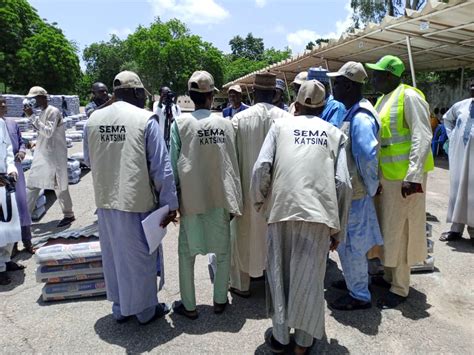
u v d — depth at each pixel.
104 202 2.88
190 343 2.91
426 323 3.16
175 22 53.81
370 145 2.97
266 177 2.66
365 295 3.32
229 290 3.74
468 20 6.68
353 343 2.91
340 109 3.52
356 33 8.52
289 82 17.39
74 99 24.28
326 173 2.55
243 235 3.44
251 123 3.34
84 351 2.82
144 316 3.10
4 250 3.87
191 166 3.04
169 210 2.91
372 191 3.06
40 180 5.38
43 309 3.40
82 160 9.02
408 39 7.76
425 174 3.32
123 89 3.00
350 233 3.21
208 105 3.19
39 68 39.94
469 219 4.78
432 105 15.91
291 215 2.46
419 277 3.96
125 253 2.88
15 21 39.88
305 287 2.53
